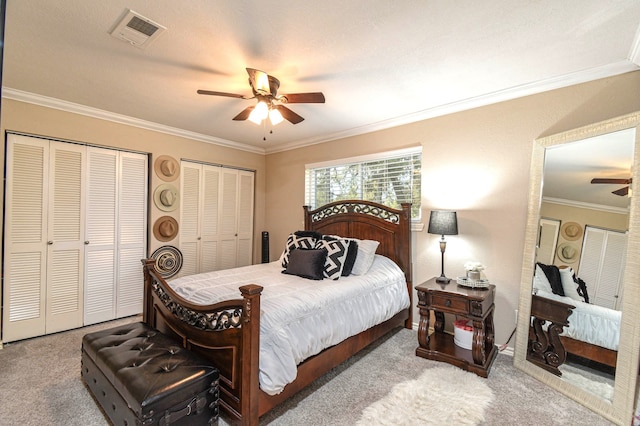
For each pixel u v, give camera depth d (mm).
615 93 2277
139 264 3762
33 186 3010
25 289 2977
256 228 5105
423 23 1784
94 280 3408
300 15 1718
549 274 2357
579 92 2422
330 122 3641
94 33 1906
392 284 3033
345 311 2363
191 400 1608
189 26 1828
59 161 3158
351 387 2184
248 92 2766
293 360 1794
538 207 2504
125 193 3641
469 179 2994
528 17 1723
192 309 1990
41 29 1864
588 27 1805
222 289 2389
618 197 1957
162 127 3822
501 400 2049
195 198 4281
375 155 3748
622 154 1957
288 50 2072
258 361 1672
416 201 3469
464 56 2146
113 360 1767
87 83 2619
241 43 1996
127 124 3578
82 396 2082
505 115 2787
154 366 1690
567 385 2111
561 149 2383
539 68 2312
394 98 2896
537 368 2330
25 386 2193
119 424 1637
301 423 1813
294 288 2408
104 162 3471
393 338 3070
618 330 1879
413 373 2383
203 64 2273
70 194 3236
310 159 4527
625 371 1815
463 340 2699
